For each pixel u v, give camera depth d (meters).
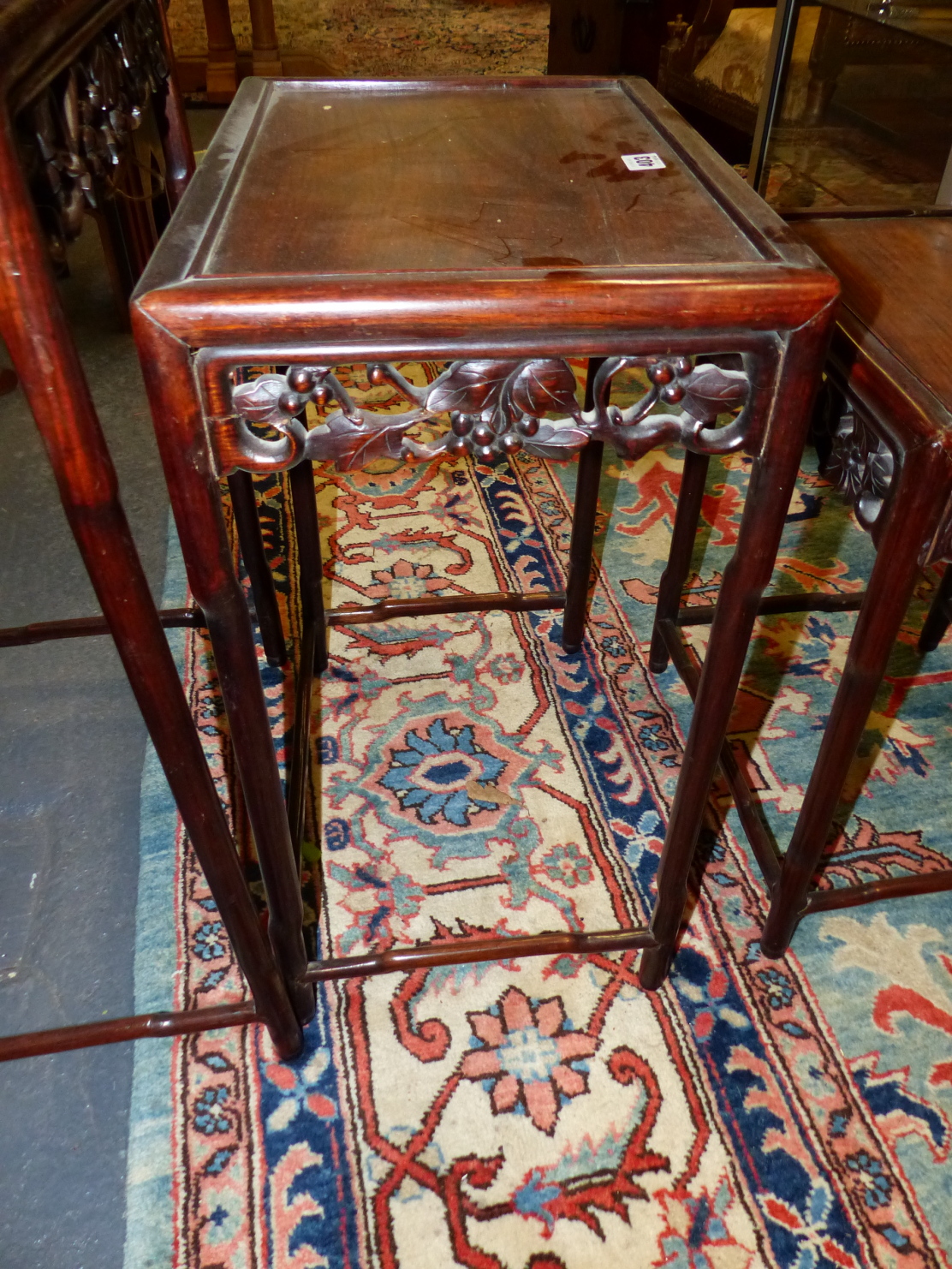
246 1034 0.94
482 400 0.60
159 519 1.65
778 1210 0.81
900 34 1.66
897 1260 0.78
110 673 1.35
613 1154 0.85
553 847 1.11
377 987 0.98
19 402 1.98
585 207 0.68
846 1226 0.80
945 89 1.62
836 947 1.01
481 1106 0.88
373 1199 0.82
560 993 0.97
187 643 1.38
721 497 1.68
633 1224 0.80
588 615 1.44
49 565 1.55
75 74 0.59
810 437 1.30
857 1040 0.93
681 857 0.86
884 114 1.74
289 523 1.61
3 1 0.48
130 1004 0.96
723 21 2.66
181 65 3.81
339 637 1.39
